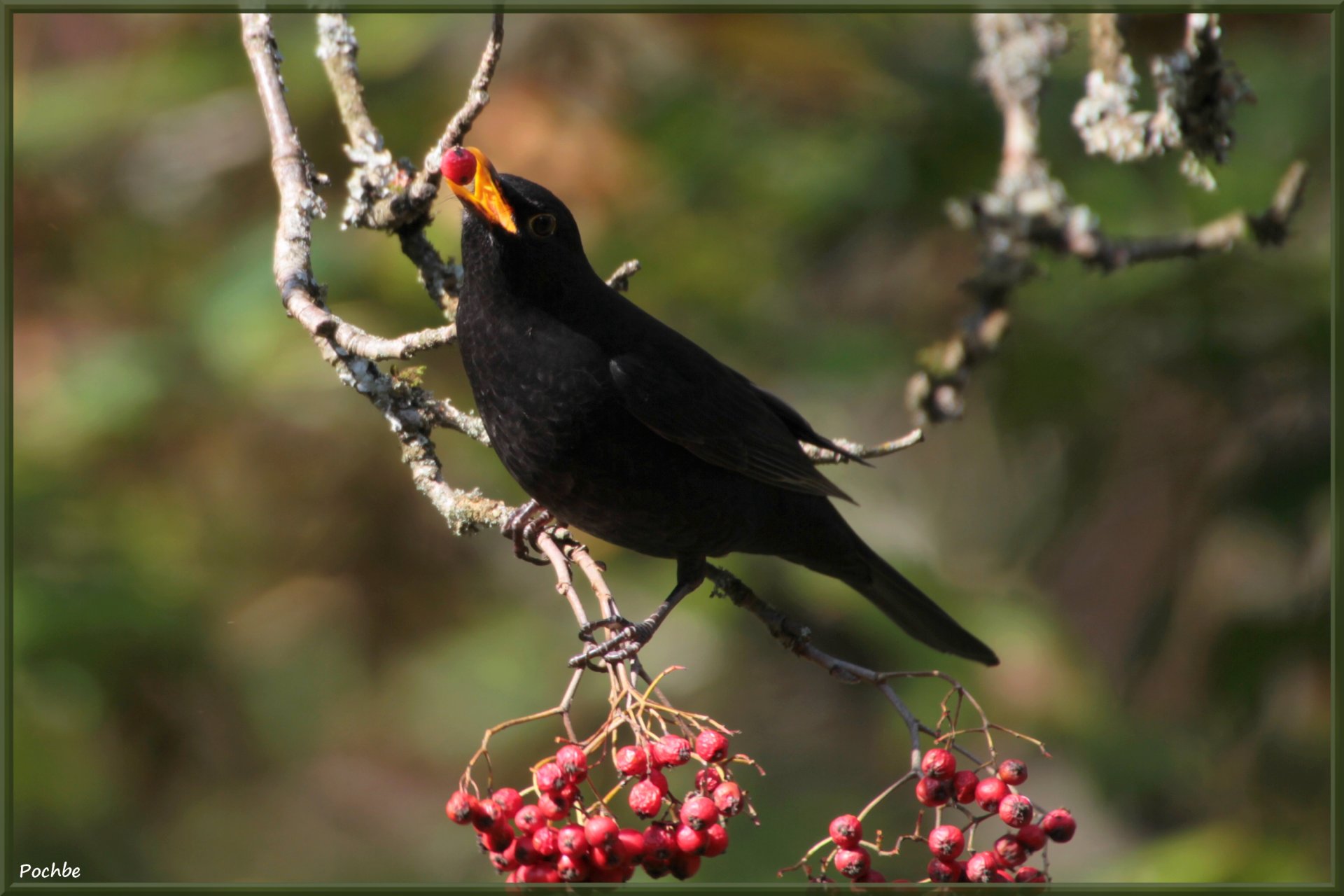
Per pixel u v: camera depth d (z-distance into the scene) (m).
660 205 12.05
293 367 11.38
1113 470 13.27
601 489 7.16
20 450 11.14
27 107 12.12
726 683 13.40
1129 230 12.57
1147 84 12.41
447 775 13.66
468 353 6.93
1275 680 12.12
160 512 11.66
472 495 7.00
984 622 11.72
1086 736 11.59
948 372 9.38
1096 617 14.20
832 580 11.36
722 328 12.08
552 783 5.26
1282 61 13.45
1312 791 11.80
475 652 12.40
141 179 12.53
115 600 10.52
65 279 12.32
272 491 12.25
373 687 12.70
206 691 11.59
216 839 11.84
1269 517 11.95
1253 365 12.16
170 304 12.19
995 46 10.03
